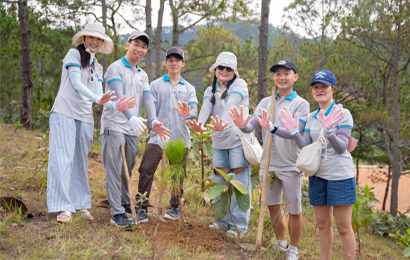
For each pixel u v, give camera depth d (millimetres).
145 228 3250
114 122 3221
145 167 3484
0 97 19031
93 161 6430
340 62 16672
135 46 3309
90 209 3680
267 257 2967
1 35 15531
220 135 3562
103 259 2426
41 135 8312
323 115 2709
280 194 3357
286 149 3186
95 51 3316
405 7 13047
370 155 17953
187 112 3227
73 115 3205
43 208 3416
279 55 20594
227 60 3473
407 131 14453
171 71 3627
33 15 16312
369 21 14453
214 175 3744
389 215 8227
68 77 3197
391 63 14484
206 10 13930
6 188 3824
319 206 2953
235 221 3549
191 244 3014
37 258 2285
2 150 5590
